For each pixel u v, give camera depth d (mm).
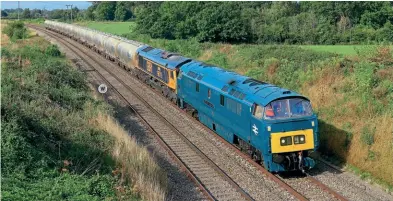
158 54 32062
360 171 16297
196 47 47188
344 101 20391
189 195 14328
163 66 29141
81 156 14578
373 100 19359
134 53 37312
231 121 18531
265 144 15477
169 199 13867
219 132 20391
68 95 23016
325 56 32719
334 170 16781
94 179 12719
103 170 14094
